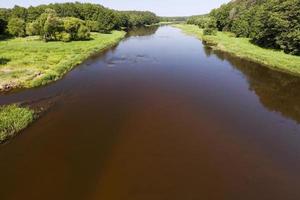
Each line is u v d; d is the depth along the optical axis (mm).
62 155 15859
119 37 78000
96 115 21438
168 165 14867
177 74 34281
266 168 14633
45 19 64500
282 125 19672
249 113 21781
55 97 25516
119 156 15719
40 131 18766
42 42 61219
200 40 72938
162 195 12688
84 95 26188
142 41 71875
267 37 50219
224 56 47250
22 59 40562
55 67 35750
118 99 25062
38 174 14148
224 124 19797
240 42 61062
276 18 43000
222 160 15328
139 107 23078
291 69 35125
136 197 12555
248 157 15633
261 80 31375
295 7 40250
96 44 59750
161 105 23500
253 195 12703
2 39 68312
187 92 26969
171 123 19984
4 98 24938
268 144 17062
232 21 87000
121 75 33875
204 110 22359
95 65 40156
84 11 99625
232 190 13016
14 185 13328
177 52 52281
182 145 16891
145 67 38531
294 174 14188
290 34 40406
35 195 12680
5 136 17672
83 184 13414
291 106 23266
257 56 43344
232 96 25797
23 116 20094
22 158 15562
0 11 88250
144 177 13906
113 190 13000
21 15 92438
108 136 18047
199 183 13469
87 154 15953
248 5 94938
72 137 17938
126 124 19844
